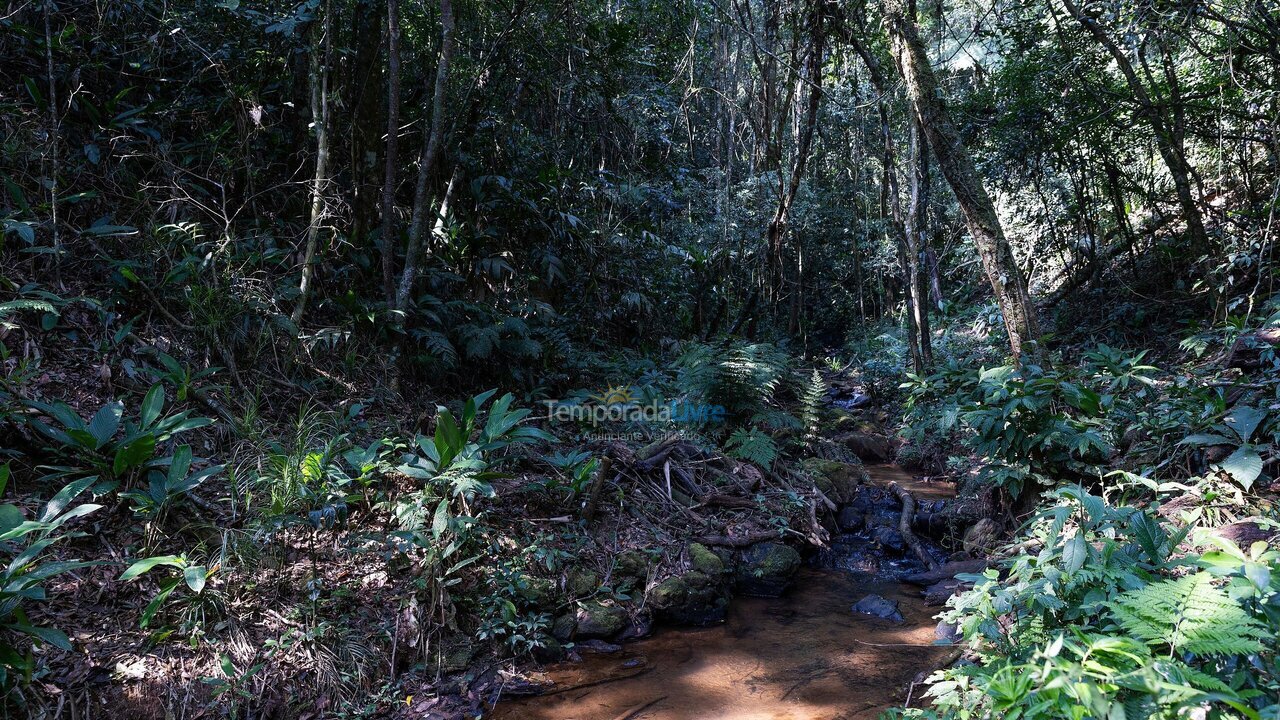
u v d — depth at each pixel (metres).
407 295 5.31
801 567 4.81
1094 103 7.24
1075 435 4.03
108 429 3.28
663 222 11.06
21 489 3.17
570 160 8.95
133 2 5.24
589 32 7.50
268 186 5.73
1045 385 4.09
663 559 4.25
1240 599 1.83
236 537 3.23
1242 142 6.99
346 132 5.94
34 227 4.30
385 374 5.20
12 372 3.38
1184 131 7.07
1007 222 10.30
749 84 10.49
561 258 7.80
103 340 4.05
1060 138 7.63
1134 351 7.53
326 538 3.55
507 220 7.15
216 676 2.81
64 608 2.79
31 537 2.88
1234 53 6.20
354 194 5.60
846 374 12.30
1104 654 1.78
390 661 3.17
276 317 4.70
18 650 2.54
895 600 4.26
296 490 3.45
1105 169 8.38
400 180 6.37
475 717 3.01
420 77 6.86
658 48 9.12
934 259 13.25
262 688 2.86
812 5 7.00
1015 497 4.19
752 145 10.82
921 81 5.12
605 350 8.25
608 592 3.90
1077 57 7.07
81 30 5.17
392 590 3.42
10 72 4.92
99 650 2.71
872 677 3.29
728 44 9.92
